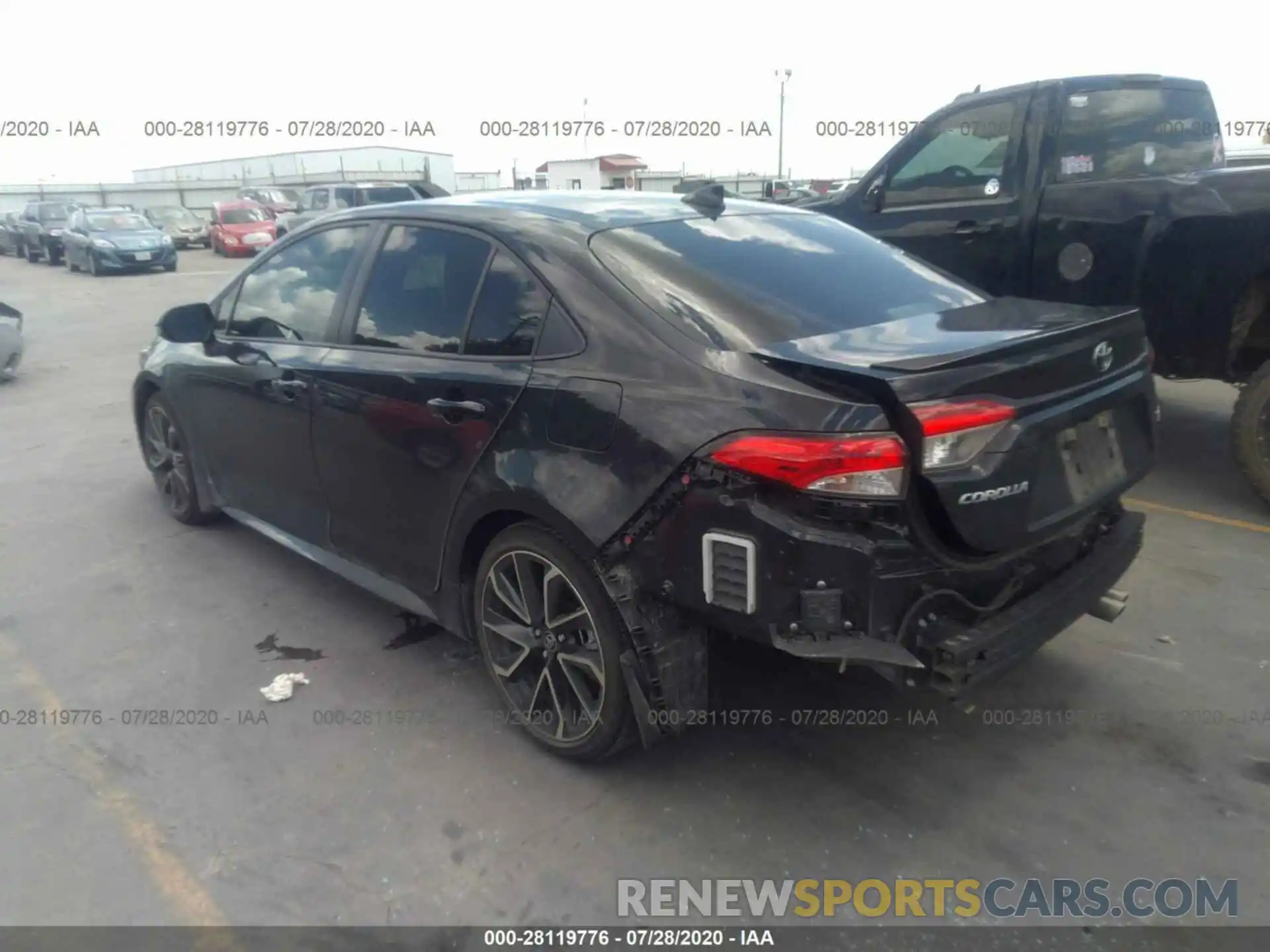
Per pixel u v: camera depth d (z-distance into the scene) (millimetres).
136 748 3271
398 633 4043
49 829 2883
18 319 9695
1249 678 3559
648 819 2889
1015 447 2502
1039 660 3699
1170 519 5094
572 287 2953
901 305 3088
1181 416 6977
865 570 2391
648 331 2760
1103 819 2850
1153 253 5223
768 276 3090
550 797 2998
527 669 3240
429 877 2682
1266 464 5027
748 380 2523
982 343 2578
